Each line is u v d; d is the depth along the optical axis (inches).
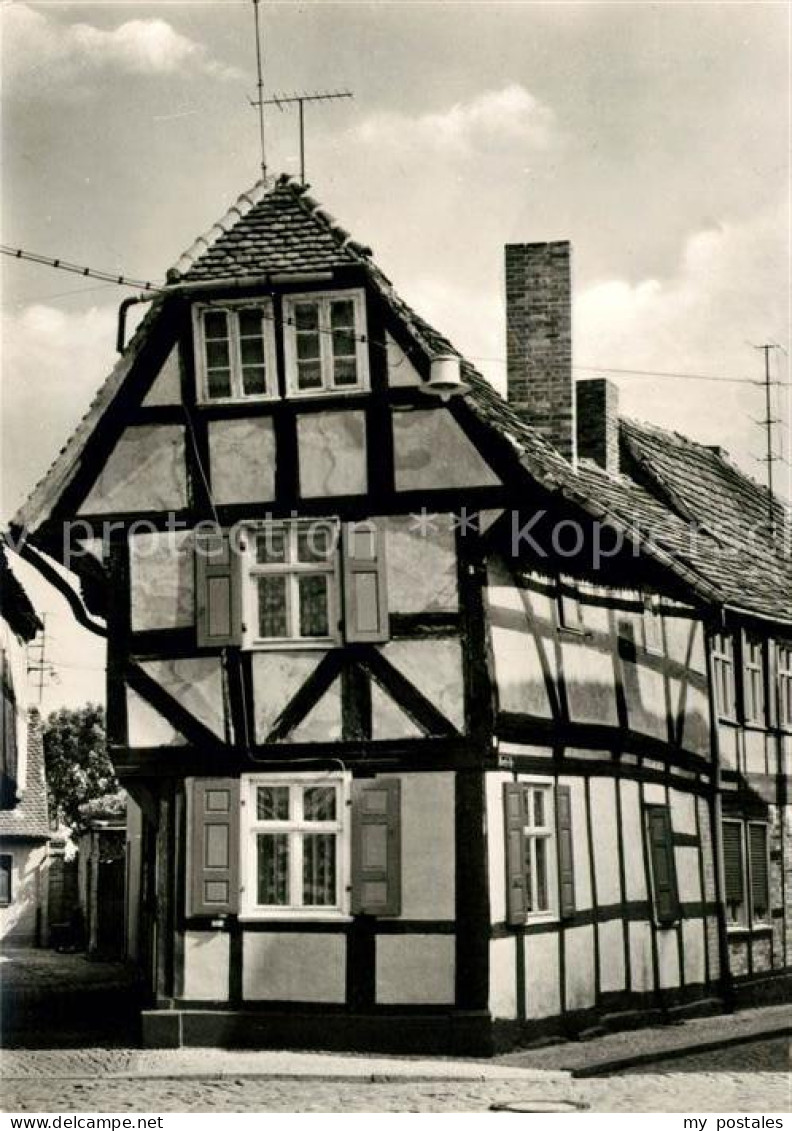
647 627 820.6
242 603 670.5
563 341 839.1
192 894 660.7
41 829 1590.8
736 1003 888.3
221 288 681.6
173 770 672.4
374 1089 556.1
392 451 667.4
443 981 636.1
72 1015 782.5
